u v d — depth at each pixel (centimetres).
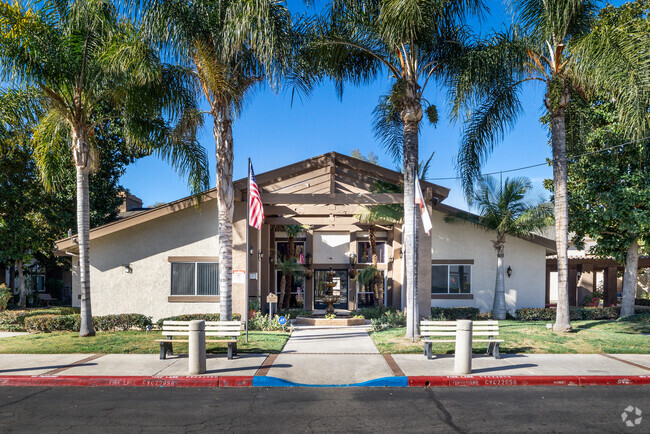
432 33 1284
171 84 1391
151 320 1619
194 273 1786
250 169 1324
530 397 782
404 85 1284
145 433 612
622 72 1118
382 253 2423
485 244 1975
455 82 1359
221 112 1338
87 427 636
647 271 3247
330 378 891
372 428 631
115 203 2836
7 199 2397
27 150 2328
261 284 2075
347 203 1614
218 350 1131
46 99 1355
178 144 1552
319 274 2459
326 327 1670
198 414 693
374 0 1312
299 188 1772
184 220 1800
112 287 1783
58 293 3216
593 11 1361
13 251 2406
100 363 1000
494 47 1323
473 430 623
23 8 1266
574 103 1578
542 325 1572
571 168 1814
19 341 1273
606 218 1706
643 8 1652
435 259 1977
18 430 624
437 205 1927
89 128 1427
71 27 1296
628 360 1022
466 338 905
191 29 1233
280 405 739
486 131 1505
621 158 1736
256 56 1315
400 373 901
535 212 1759
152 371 928
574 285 2469
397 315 1717
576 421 660
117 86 1331
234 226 1688
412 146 1331
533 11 1302
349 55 1409
